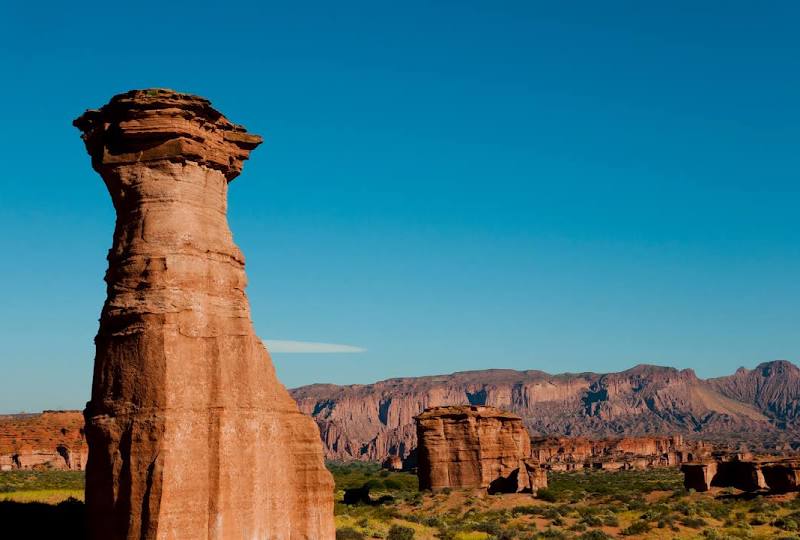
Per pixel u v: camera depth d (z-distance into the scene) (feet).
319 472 95.40
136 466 76.23
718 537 180.45
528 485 279.49
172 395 77.87
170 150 83.61
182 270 81.76
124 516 75.51
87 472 79.56
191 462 78.33
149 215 82.69
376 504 260.42
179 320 80.23
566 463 586.45
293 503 93.04
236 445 83.51
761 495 245.04
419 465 282.15
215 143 88.58
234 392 84.79
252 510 84.69
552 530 193.47
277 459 91.25
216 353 82.89
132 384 78.28
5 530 92.63
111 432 77.82
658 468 572.10
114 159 84.17
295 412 96.07
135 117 83.20
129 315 79.82
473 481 276.21
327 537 94.94
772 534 187.52
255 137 92.84
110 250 84.74
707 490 269.44
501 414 289.53
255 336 92.07
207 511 79.00
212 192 87.92
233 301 87.35
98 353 81.92
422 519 206.18
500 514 228.22
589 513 235.81
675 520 208.95
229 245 88.89
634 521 216.74
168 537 75.05
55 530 95.81
